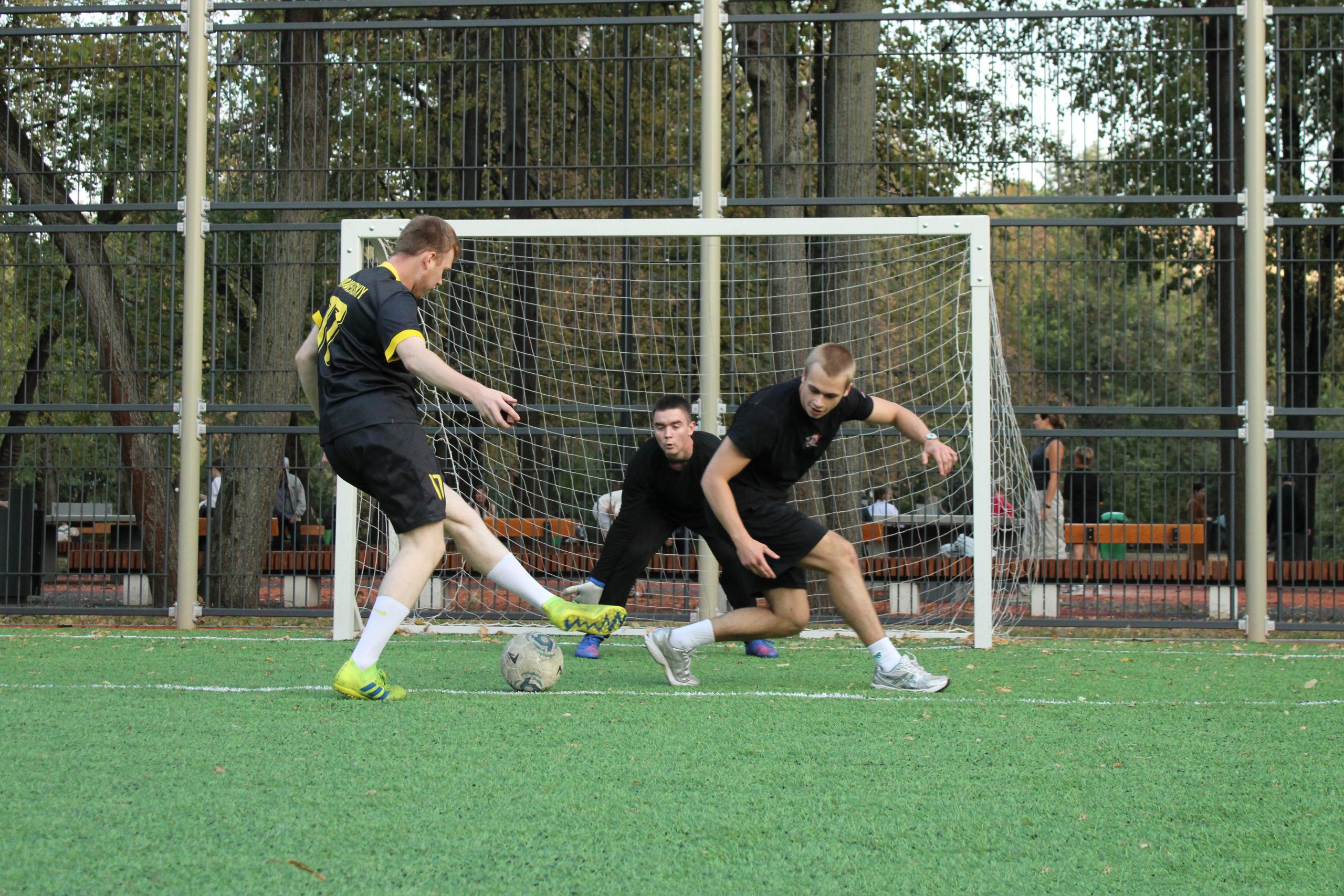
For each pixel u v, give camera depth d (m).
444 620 26.81
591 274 27.70
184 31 27.84
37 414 29.11
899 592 26.95
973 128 27.41
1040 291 26.98
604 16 34.25
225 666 18.48
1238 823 9.02
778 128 30.42
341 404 14.33
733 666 19.39
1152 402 26.66
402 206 26.86
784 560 16.08
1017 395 26.97
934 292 27.72
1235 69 26.23
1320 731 13.00
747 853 8.06
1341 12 26.09
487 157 28.11
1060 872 7.80
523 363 27.66
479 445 27.66
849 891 7.34
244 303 28.97
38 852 7.78
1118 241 27.38
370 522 27.28
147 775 9.99
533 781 9.95
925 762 11.04
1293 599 27.03
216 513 28.41
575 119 28.14
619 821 8.76
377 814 8.82
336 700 14.38
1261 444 26.05
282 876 7.39
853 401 16.48
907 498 27.92
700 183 27.05
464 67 27.84
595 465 27.70
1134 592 27.20
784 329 28.52
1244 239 26.70
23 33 27.36
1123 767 10.95
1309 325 29.25
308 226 27.31
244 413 28.22
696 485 20.64
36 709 13.54
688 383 26.66
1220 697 15.84
